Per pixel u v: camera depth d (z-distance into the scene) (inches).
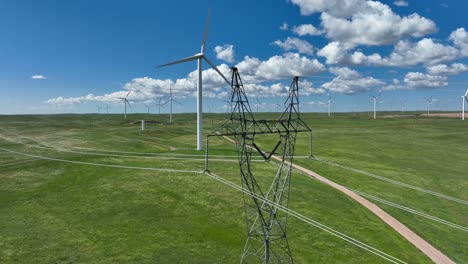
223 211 1501.0
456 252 1321.4
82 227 1317.7
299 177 2052.2
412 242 1366.9
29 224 1325.0
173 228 1341.0
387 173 2317.9
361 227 1457.9
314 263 1178.0
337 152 2950.3
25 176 1872.5
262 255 1188.5
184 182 1813.5
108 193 1648.6
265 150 2888.8
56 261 1088.2
